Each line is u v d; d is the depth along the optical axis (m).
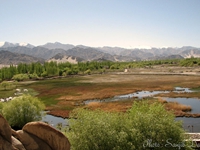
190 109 55.50
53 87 101.00
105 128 20.72
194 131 39.97
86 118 21.78
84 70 174.12
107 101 68.56
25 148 7.64
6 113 39.94
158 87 91.94
